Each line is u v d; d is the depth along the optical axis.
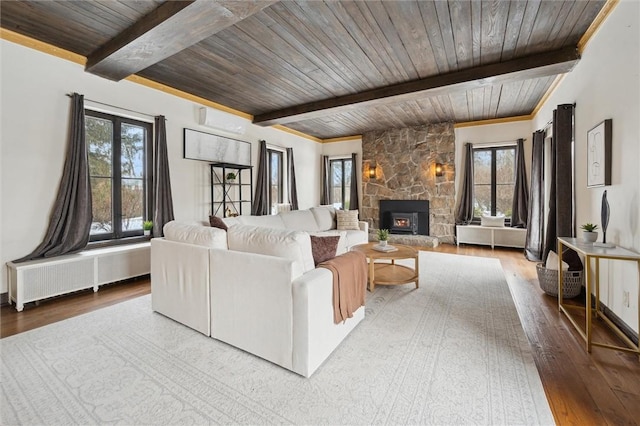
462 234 6.07
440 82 3.72
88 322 2.44
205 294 2.19
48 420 1.38
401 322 2.45
